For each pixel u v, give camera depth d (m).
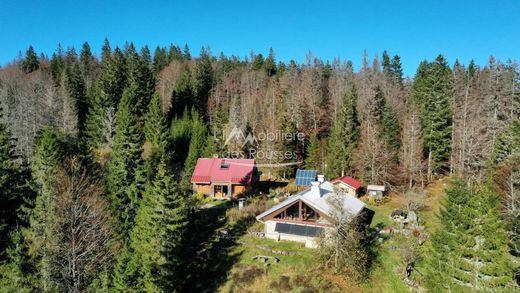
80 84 94.00
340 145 66.00
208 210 55.62
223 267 39.44
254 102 107.44
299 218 44.41
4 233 39.28
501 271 29.11
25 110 74.50
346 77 116.38
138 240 35.97
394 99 88.56
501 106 68.94
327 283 35.19
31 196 43.81
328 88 108.62
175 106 101.56
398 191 60.66
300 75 127.75
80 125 86.94
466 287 30.14
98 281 32.75
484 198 31.48
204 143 77.25
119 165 47.12
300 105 86.94
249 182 62.16
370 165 61.44
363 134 66.38
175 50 175.25
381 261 38.75
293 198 43.94
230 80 131.88
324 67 137.38
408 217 49.03
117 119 75.12
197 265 40.12
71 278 33.50
